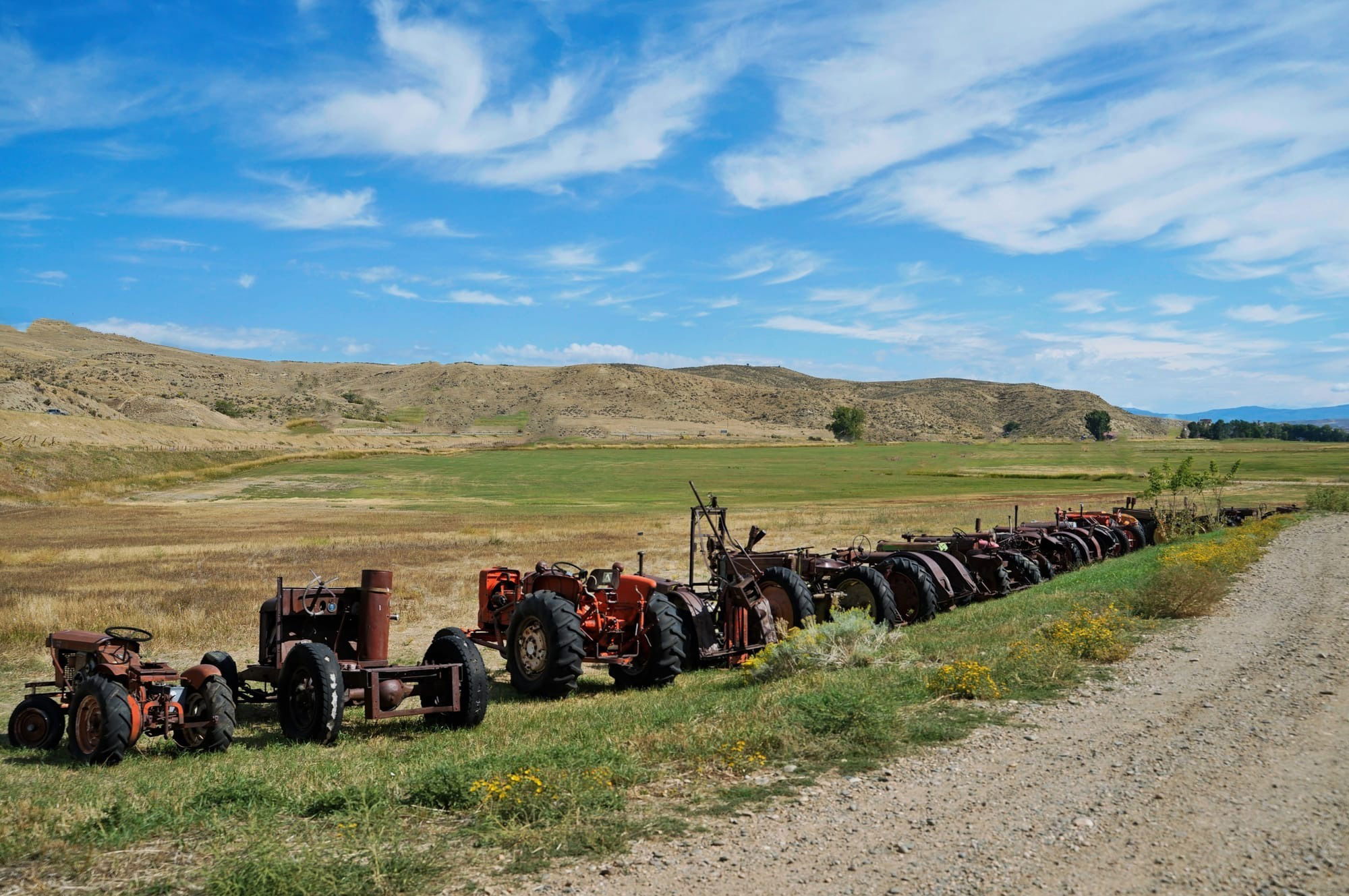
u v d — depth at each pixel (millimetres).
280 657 9078
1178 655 9539
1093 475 81875
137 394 164750
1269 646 9773
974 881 4242
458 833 4953
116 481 67562
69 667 8492
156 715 7855
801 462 103438
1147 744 6379
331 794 5492
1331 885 4102
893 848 4656
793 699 7555
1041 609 12609
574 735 7191
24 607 15477
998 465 97625
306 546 30953
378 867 4363
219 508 54781
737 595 11039
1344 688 7770
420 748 7363
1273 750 6105
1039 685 8320
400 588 19391
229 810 5371
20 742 8297
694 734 6652
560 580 10938
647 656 10438
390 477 81750
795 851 4648
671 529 36188
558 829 4926
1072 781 5652
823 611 12953
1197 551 17094
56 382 170625
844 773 5938
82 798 5766
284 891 4137
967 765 6039
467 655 8445
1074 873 4312
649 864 4492
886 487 72812
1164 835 4727
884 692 8062
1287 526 27062
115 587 19688
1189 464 33094
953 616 13344
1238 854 4465
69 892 4262
